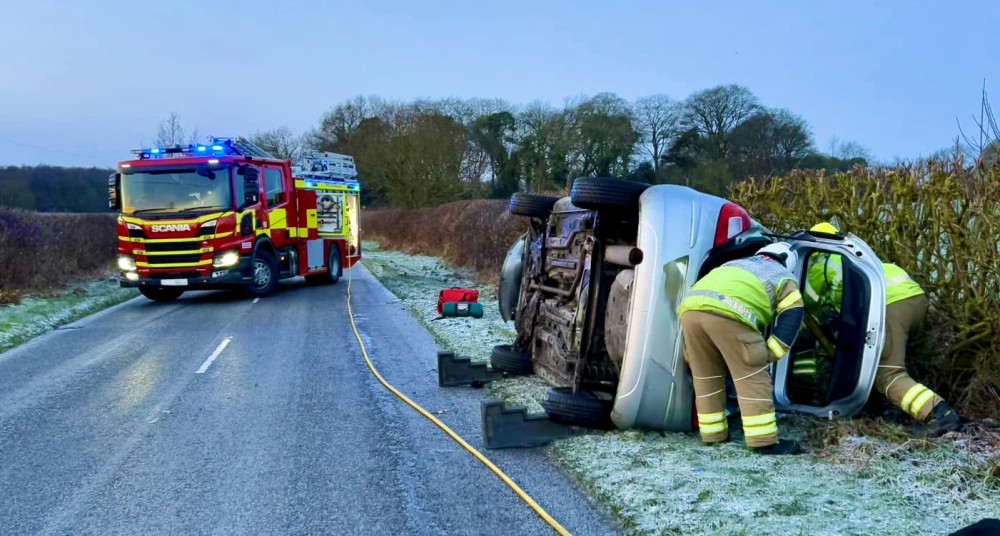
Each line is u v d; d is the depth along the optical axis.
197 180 13.92
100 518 4.02
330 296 15.55
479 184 40.78
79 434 5.61
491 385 6.75
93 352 9.24
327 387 7.04
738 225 4.89
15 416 6.17
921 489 3.75
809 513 3.54
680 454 4.47
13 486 4.53
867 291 4.55
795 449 4.41
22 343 10.12
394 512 4.01
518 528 3.74
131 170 13.97
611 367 5.25
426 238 30.84
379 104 59.31
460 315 11.46
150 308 13.92
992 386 4.83
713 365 4.54
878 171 5.93
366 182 44.50
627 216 5.07
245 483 4.50
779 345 4.38
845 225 6.23
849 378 4.67
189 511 4.09
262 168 14.99
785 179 7.26
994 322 4.66
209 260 13.79
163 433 5.59
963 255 4.86
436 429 5.56
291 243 16.50
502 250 16.59
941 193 5.02
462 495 4.21
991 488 3.70
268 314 12.59
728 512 3.60
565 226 5.94
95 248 20.64
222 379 7.46
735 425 5.04
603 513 3.84
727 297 4.32
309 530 3.81
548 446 4.93
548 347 6.21
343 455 4.99
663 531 3.48
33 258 15.77
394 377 7.40
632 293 4.69
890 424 4.67
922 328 5.17
